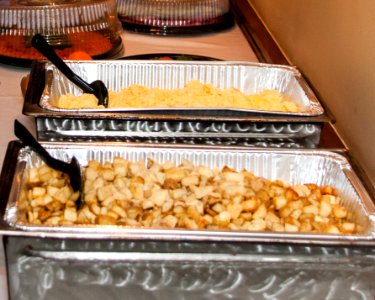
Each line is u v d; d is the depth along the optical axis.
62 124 1.04
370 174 1.02
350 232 0.82
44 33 1.49
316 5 1.34
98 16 1.56
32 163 0.90
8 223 0.72
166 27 1.74
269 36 1.73
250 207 0.85
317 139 1.08
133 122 1.04
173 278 0.73
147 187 0.88
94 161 0.92
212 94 1.22
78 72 1.27
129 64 1.28
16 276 0.72
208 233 0.72
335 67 1.21
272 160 0.97
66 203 0.85
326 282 0.75
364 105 1.05
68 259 0.71
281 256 0.72
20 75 1.44
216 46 1.69
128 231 0.71
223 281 0.74
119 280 0.73
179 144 0.97
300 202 0.88
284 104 1.19
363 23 1.07
